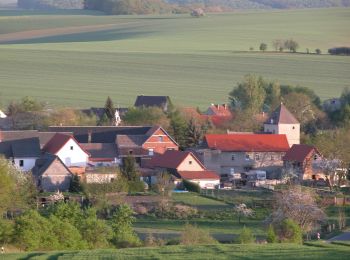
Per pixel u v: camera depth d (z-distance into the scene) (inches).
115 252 7657.5
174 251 7662.4
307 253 7519.7
